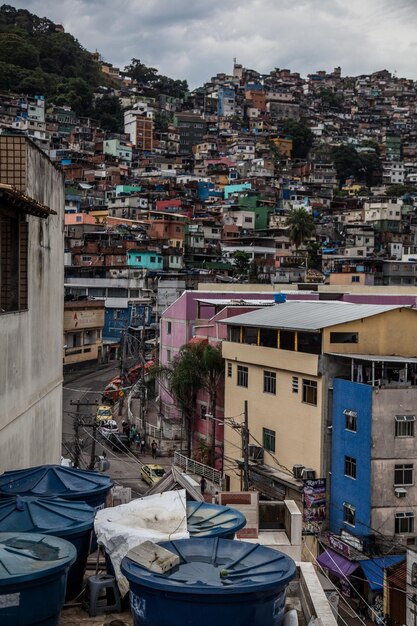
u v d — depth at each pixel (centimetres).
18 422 1337
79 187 12988
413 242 12850
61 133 16450
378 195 16488
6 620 591
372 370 3064
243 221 12325
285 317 3719
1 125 14988
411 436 3073
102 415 5475
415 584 2655
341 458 3195
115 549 741
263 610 600
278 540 1598
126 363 7006
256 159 16975
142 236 10212
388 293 6438
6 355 1234
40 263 1530
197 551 687
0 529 755
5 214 1235
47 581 611
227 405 4050
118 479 4269
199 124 19838
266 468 3588
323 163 18425
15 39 19812
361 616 2889
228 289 6344
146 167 15662
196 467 4162
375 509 3028
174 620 588
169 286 7894
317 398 3300
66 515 802
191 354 4472
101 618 755
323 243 12238
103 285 8862
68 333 7500
